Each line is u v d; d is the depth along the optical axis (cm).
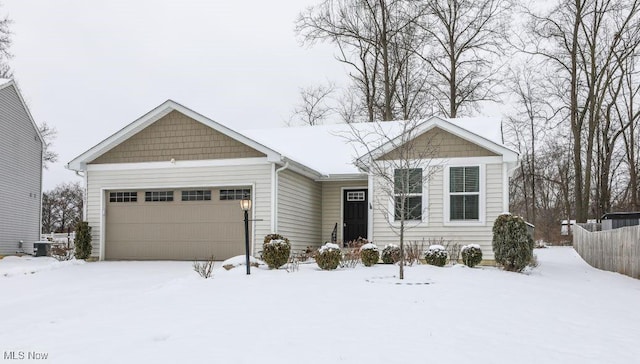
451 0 3247
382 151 1697
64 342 640
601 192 3647
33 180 2595
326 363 554
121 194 1825
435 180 1677
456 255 1630
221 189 1739
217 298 955
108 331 697
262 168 1688
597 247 1988
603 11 3078
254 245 1675
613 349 649
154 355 577
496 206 1636
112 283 1231
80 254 1761
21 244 2472
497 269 1477
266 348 609
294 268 1379
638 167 3756
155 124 1789
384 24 3206
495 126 2038
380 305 894
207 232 1744
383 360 567
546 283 1277
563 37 3178
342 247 1864
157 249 1781
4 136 2352
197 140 1752
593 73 3156
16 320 803
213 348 607
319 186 2008
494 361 576
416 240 1677
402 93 3372
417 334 691
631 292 1245
